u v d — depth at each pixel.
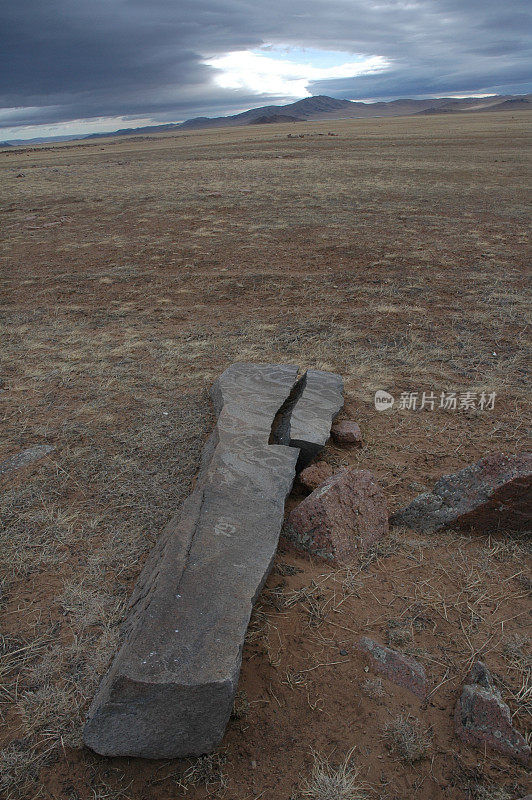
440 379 7.28
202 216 19.00
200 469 4.97
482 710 2.80
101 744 2.65
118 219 19.19
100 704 2.65
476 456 5.47
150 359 8.11
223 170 31.75
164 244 15.40
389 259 13.27
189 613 2.97
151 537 4.32
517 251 13.70
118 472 5.20
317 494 4.23
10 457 5.50
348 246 14.38
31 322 10.02
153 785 2.63
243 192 23.16
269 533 3.66
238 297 11.05
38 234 17.45
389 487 5.00
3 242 16.53
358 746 2.77
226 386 6.14
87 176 32.31
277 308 10.36
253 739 2.81
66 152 65.88
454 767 2.69
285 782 2.62
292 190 23.45
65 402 6.75
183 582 3.18
